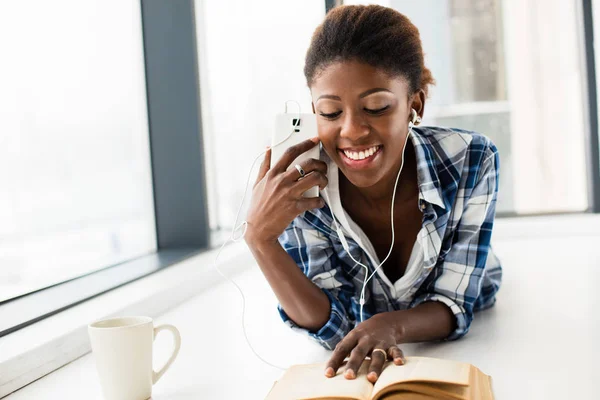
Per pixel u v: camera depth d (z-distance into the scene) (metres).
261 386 1.03
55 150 1.99
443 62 3.25
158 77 2.46
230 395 0.99
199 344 1.33
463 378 0.85
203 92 2.64
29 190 1.89
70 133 2.05
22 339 1.23
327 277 1.27
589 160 3.08
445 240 1.27
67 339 1.27
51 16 1.97
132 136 2.43
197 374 1.11
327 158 1.20
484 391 0.89
